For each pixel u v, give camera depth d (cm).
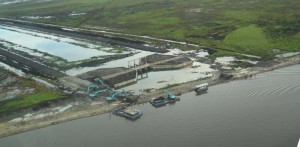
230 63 17625
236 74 16050
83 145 11106
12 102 14938
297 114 11669
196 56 19238
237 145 10275
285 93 13438
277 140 10300
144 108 13400
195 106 13125
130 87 15750
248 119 11619
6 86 17000
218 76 16050
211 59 18488
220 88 14662
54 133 12088
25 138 11981
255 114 11919
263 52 18562
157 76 16950
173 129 11506
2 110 14212
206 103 13288
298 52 18125
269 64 16900
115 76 16675
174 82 15962
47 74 18375
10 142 11850
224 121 11650
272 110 12112
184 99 13938
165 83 15938
